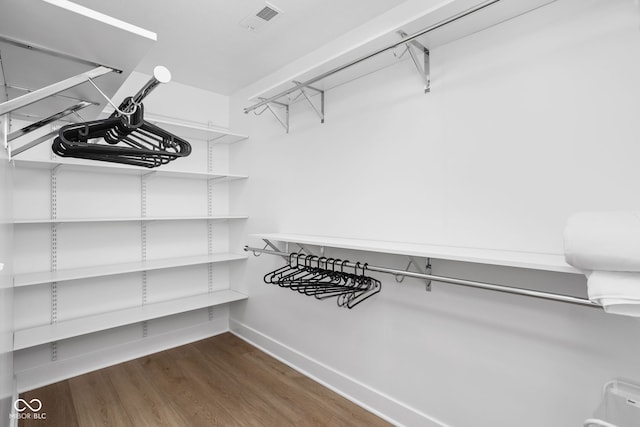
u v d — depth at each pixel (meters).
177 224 2.96
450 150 1.65
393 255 1.90
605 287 0.87
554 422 1.34
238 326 3.13
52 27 0.81
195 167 3.03
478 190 1.56
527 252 1.40
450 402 1.66
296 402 2.06
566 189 1.31
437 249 1.49
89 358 2.46
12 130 2.13
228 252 3.27
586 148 1.26
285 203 2.60
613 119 1.21
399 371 1.87
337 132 2.19
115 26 0.82
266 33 2.08
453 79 1.64
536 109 1.38
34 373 2.24
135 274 2.73
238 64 2.52
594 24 1.24
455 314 1.64
